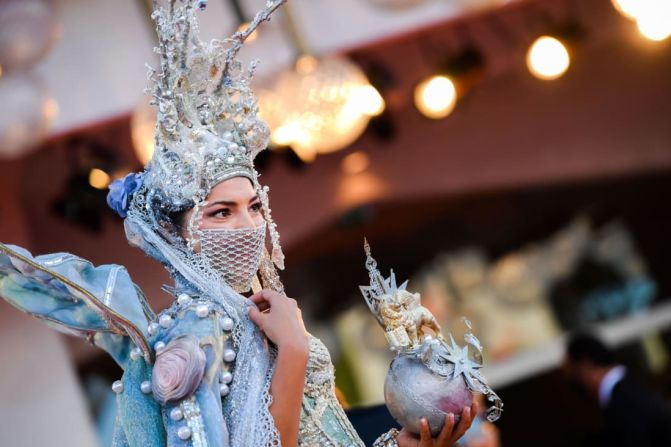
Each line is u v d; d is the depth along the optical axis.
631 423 14.91
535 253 23.11
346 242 21.80
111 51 14.85
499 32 16.58
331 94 12.22
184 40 5.90
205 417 5.36
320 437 5.86
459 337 22.50
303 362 5.60
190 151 5.73
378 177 19.67
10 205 15.66
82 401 15.27
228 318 5.61
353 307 22.20
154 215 5.78
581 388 15.57
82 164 15.37
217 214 5.73
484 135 20.33
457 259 22.77
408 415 5.87
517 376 20.28
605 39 17.25
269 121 12.30
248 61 12.05
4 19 11.61
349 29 15.77
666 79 20.64
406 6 13.46
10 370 14.92
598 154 20.70
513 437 19.89
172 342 5.45
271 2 6.05
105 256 16.00
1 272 5.66
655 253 23.33
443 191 20.16
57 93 14.86
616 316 23.12
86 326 5.70
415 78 16.55
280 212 18.91
